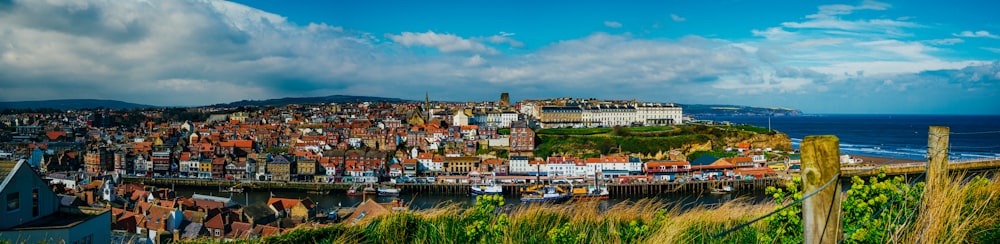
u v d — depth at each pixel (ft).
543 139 636.89
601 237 46.68
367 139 631.97
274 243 50.19
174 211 202.18
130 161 521.24
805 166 26.78
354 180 458.91
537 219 53.57
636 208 59.52
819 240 26.21
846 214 35.73
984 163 412.16
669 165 458.09
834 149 25.93
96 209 74.02
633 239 43.86
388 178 469.98
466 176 461.78
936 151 35.53
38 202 70.54
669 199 377.91
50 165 513.45
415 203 372.99
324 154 507.71
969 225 36.63
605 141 618.03
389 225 51.47
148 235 189.47
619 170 467.11
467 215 53.16
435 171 499.10
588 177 462.19
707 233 46.83
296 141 655.35
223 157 526.16
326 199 405.80
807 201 26.48
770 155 562.25
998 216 38.42
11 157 570.87
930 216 31.63
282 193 437.58
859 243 32.58
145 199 285.02
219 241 56.54
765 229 44.83
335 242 48.75
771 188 38.42
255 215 222.89
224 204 264.31
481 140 622.54
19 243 59.88
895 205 35.19
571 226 50.11
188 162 504.84
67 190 264.93
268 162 482.69
